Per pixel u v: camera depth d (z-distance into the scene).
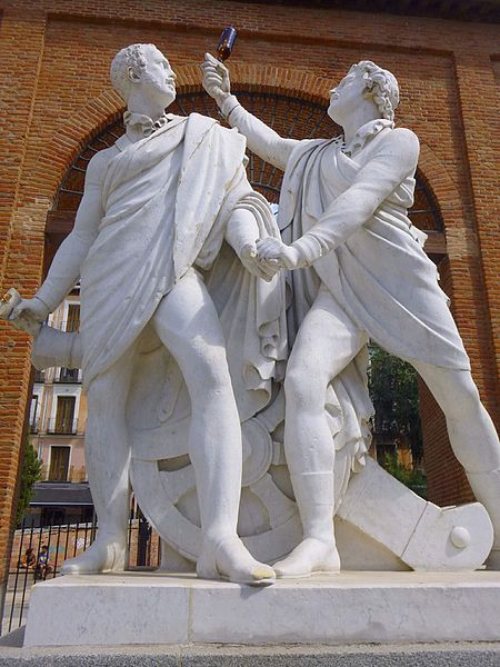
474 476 2.54
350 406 2.45
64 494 31.36
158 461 2.40
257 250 2.24
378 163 2.63
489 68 10.71
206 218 2.47
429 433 9.89
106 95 9.60
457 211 9.57
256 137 3.40
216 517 1.95
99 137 9.57
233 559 1.74
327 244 2.34
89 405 2.37
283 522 2.31
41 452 33.00
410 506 2.39
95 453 2.31
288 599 1.61
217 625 1.58
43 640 1.57
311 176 2.95
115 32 10.16
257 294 2.49
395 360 22.58
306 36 10.49
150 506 2.33
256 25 10.47
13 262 8.30
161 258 2.35
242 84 10.09
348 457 2.38
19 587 13.52
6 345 7.80
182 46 10.22
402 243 2.60
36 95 9.43
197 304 2.28
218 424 2.08
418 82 10.59
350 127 3.00
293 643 1.57
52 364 2.59
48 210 8.73
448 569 2.32
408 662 1.46
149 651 1.48
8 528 7.16
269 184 10.05
